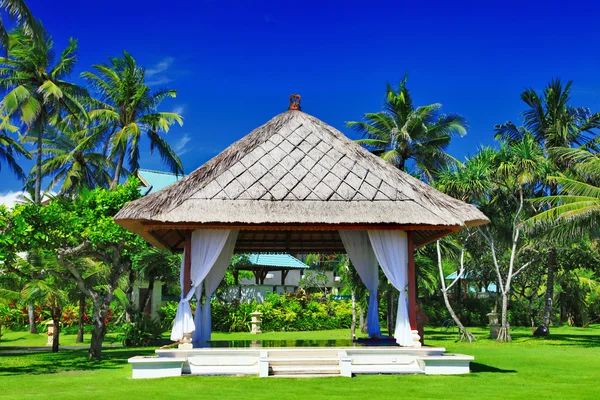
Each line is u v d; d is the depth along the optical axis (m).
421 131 29.45
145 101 29.78
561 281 36.72
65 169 31.66
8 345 24.14
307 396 8.33
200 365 10.80
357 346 11.85
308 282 40.62
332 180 11.85
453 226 11.24
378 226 11.24
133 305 25.88
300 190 11.53
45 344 24.66
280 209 11.03
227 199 11.17
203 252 11.30
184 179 11.58
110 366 13.85
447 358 10.96
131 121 29.33
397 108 30.11
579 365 13.28
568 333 29.52
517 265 32.03
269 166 12.09
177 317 11.13
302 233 15.15
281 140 12.86
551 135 26.94
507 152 23.59
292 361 10.92
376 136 31.08
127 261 16.20
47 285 18.14
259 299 36.59
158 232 12.98
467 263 35.59
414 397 8.27
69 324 30.89
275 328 32.44
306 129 13.27
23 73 27.36
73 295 20.52
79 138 30.80
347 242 14.34
